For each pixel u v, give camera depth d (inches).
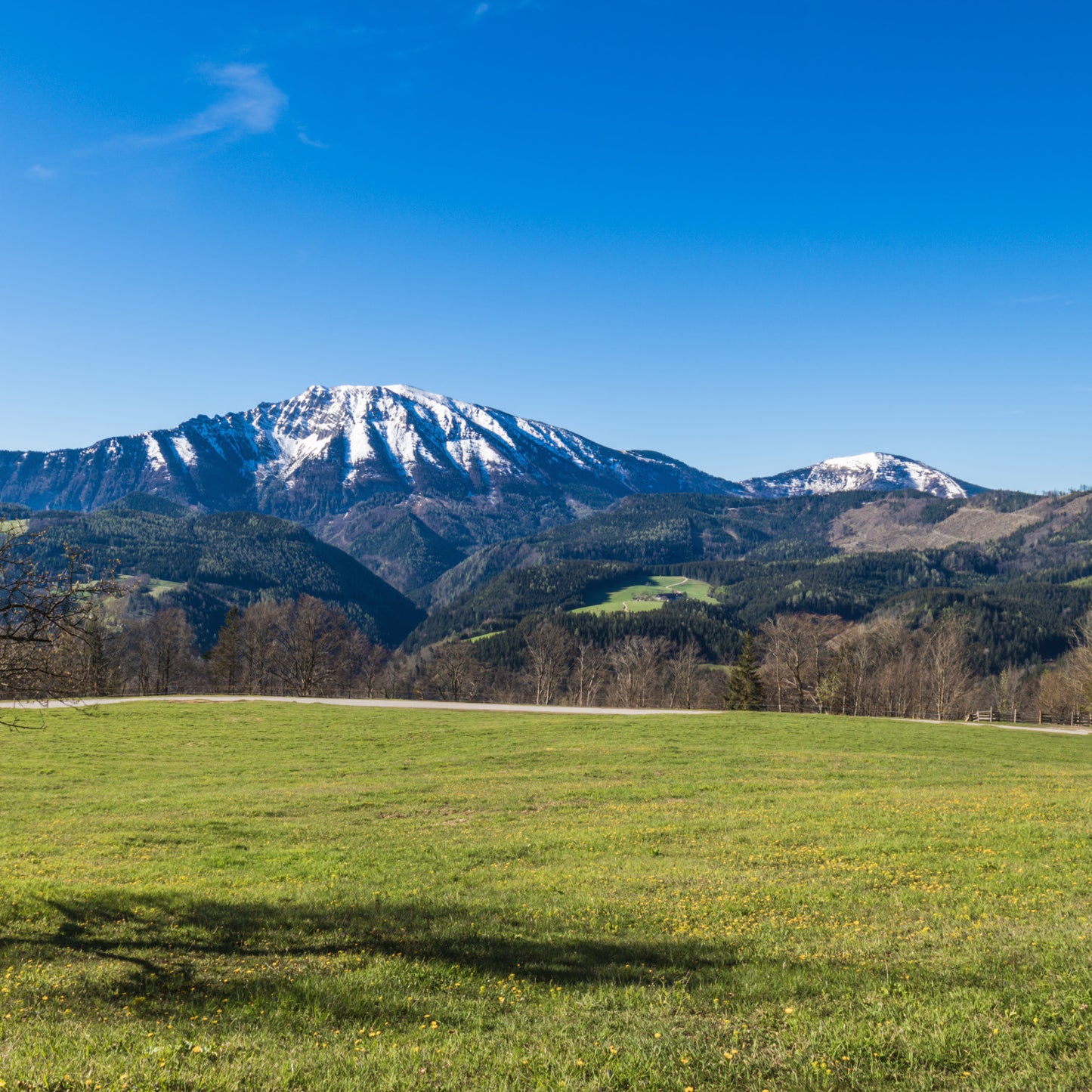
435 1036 398.0
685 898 695.1
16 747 1989.4
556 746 1984.5
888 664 4308.6
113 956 556.1
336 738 2150.6
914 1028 376.5
